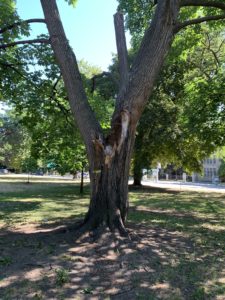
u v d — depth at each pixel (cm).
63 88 1032
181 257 549
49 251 525
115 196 618
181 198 1780
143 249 558
